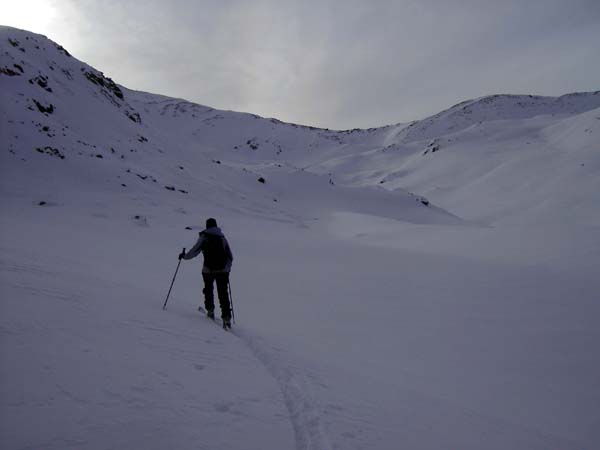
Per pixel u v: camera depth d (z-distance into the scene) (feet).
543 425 15.56
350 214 235.81
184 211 147.13
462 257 62.28
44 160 154.20
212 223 20.66
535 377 20.65
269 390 10.92
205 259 20.21
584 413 17.17
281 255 69.00
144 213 127.34
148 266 41.19
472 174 505.66
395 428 10.38
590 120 496.64
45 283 14.84
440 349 24.26
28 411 6.43
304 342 21.33
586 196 297.74
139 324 13.56
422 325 29.17
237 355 13.56
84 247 46.26
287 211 240.12
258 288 39.19
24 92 197.57
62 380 7.79
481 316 31.42
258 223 156.46
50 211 102.27
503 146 598.75
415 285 43.60
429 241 90.74
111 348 10.36
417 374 19.58
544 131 621.31
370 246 90.07
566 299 34.78
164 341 12.53
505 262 53.16
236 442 7.41
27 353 8.45
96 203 128.36
